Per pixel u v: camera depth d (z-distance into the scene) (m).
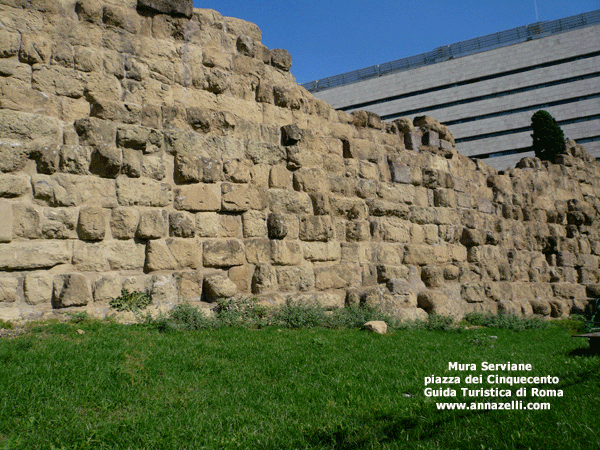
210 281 9.77
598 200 21.27
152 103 9.88
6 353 5.80
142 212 9.27
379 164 13.48
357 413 5.11
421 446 4.25
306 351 7.54
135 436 4.39
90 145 8.88
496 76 59.84
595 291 18.86
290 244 11.14
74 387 5.20
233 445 4.32
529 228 17.83
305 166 11.80
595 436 4.31
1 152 8.09
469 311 14.58
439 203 14.66
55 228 8.38
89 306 8.49
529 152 56.56
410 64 67.06
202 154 10.15
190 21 10.64
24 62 8.65
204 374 6.14
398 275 13.04
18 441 4.07
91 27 9.39
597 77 54.25
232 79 11.05
